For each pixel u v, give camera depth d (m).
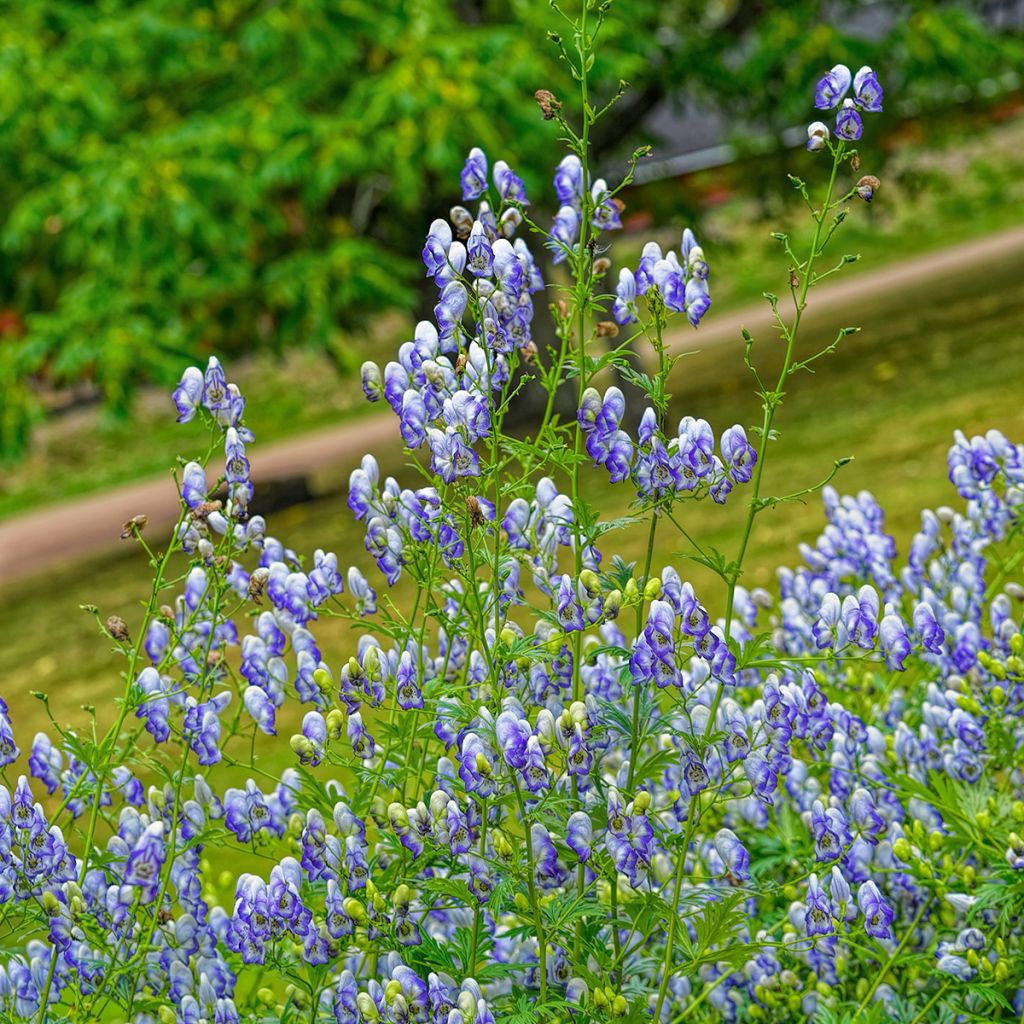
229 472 4.05
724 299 34.44
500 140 19.09
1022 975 4.29
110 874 4.03
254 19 21.22
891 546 5.27
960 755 4.56
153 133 20.70
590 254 3.98
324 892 3.85
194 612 4.12
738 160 25.97
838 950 4.43
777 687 3.71
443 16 20.03
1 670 17.20
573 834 3.58
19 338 22.17
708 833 4.79
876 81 3.70
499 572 3.99
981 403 18.78
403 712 4.10
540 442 4.00
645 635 3.55
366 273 20.45
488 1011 3.45
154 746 4.15
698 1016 4.59
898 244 36.31
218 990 4.08
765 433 3.74
